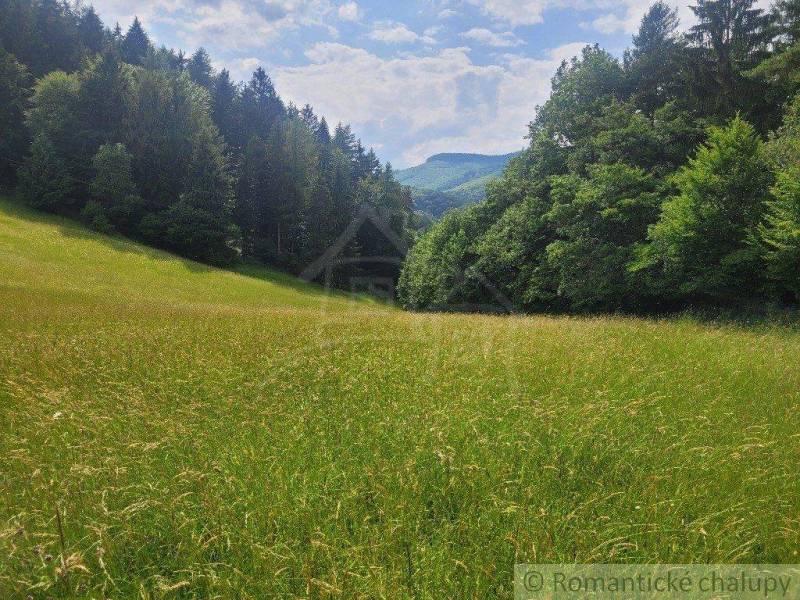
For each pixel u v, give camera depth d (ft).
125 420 14.25
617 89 98.63
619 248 69.92
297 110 303.89
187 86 199.41
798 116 64.28
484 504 10.11
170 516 9.14
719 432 13.66
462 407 15.12
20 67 182.29
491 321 36.19
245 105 241.55
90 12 230.89
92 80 182.60
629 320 47.32
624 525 8.83
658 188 69.36
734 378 19.75
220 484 10.55
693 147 78.74
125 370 20.12
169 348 24.63
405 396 16.34
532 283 88.17
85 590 7.79
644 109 97.04
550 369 20.21
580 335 29.45
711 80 94.12
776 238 50.24
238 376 18.85
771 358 23.72
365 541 8.85
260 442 12.78
